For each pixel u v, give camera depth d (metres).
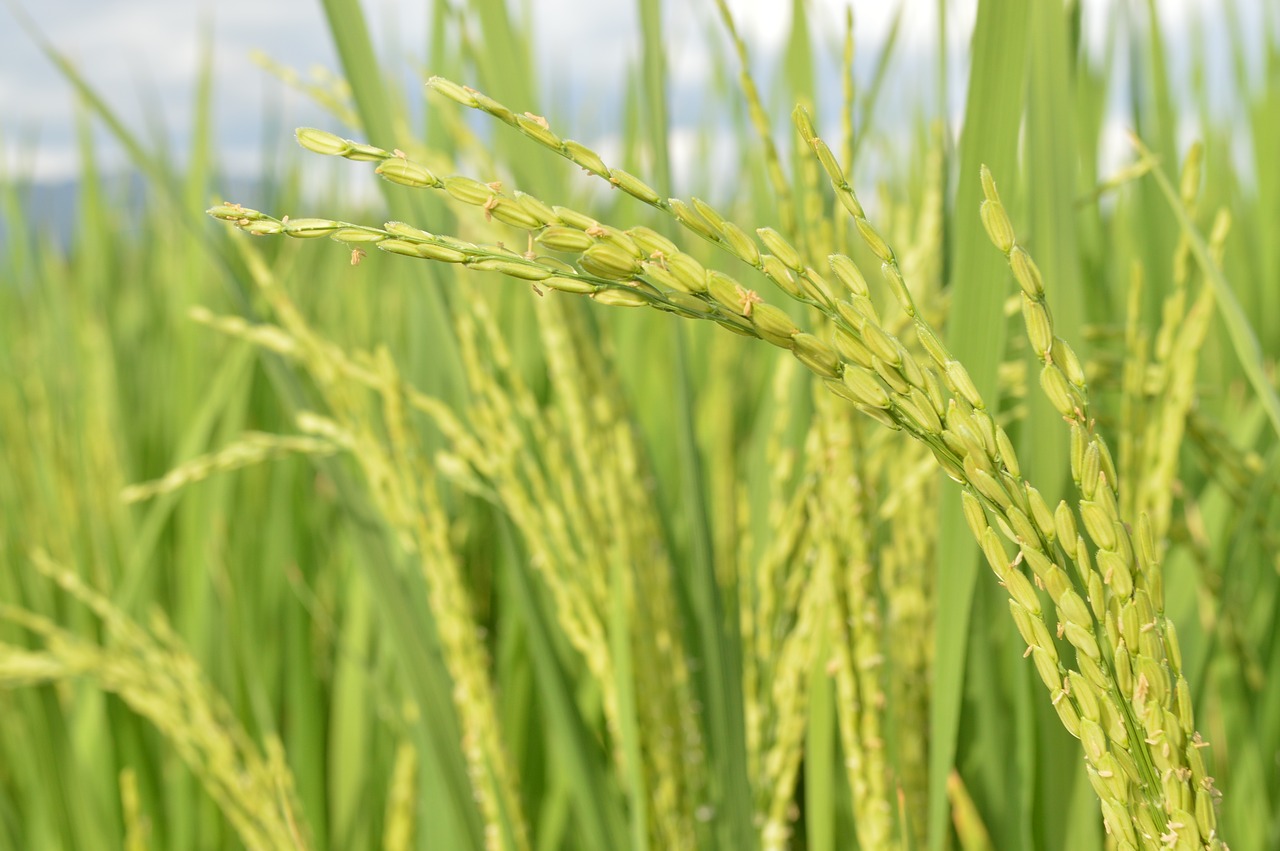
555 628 0.78
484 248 0.31
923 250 0.56
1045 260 0.44
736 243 0.31
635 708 0.54
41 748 0.94
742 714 0.53
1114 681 0.32
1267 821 0.61
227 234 1.25
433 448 0.74
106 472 1.11
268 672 0.98
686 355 0.55
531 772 0.83
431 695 0.59
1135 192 0.96
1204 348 0.87
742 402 1.06
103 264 1.47
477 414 0.55
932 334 0.31
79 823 0.92
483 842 0.58
